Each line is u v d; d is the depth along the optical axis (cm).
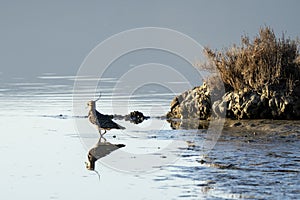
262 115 1822
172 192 1177
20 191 1218
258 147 1499
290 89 1814
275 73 1866
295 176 1244
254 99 1827
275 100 1802
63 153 1523
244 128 1731
